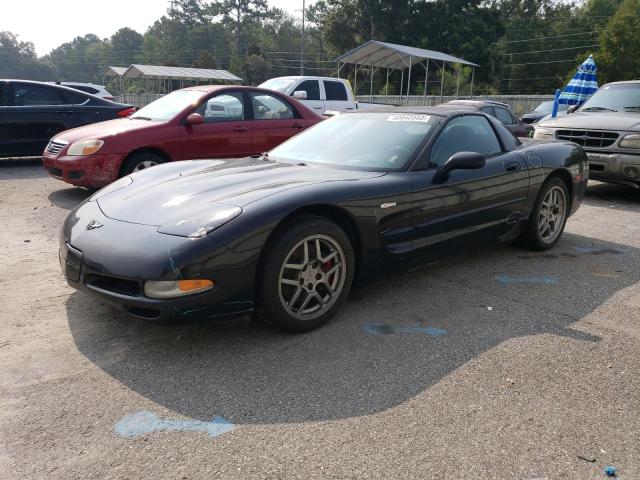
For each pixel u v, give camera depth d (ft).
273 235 9.65
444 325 10.94
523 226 15.62
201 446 7.10
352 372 9.01
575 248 16.98
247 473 6.59
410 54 83.15
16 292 12.27
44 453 6.91
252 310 9.70
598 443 7.30
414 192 11.82
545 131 26.94
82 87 53.88
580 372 9.16
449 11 172.65
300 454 6.95
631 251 16.74
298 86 44.45
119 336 10.18
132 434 7.32
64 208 21.03
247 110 24.62
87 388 8.42
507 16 243.60
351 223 10.93
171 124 22.44
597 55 149.18
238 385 8.57
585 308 12.02
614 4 241.35
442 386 8.63
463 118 14.05
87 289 9.64
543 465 6.84
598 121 25.29
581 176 17.12
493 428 7.57
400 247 11.84
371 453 7.00
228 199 9.99
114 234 9.62
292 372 8.98
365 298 12.32
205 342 9.98
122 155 21.34
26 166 32.14
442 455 6.98
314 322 10.43
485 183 13.58
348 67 183.32
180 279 8.77
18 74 415.03
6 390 8.32
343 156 12.97
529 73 220.02
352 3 176.55
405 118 13.85
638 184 25.17
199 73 134.31
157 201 10.48
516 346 10.08
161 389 8.43
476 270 14.53
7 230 17.72
